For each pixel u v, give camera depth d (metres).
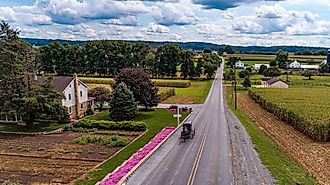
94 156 30.28
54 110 42.00
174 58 134.75
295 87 103.69
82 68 130.75
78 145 34.50
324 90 86.69
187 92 91.88
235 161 26.47
